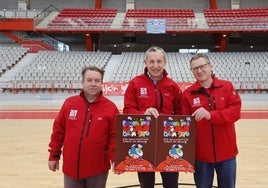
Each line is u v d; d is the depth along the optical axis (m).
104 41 22.38
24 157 5.16
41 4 22.66
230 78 15.73
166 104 2.65
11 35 19.88
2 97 15.02
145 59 2.68
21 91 15.23
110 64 17.88
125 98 2.71
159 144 2.34
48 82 15.21
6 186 3.80
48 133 7.41
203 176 2.61
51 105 13.55
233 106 2.52
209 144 2.56
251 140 6.58
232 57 18.34
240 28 18.86
